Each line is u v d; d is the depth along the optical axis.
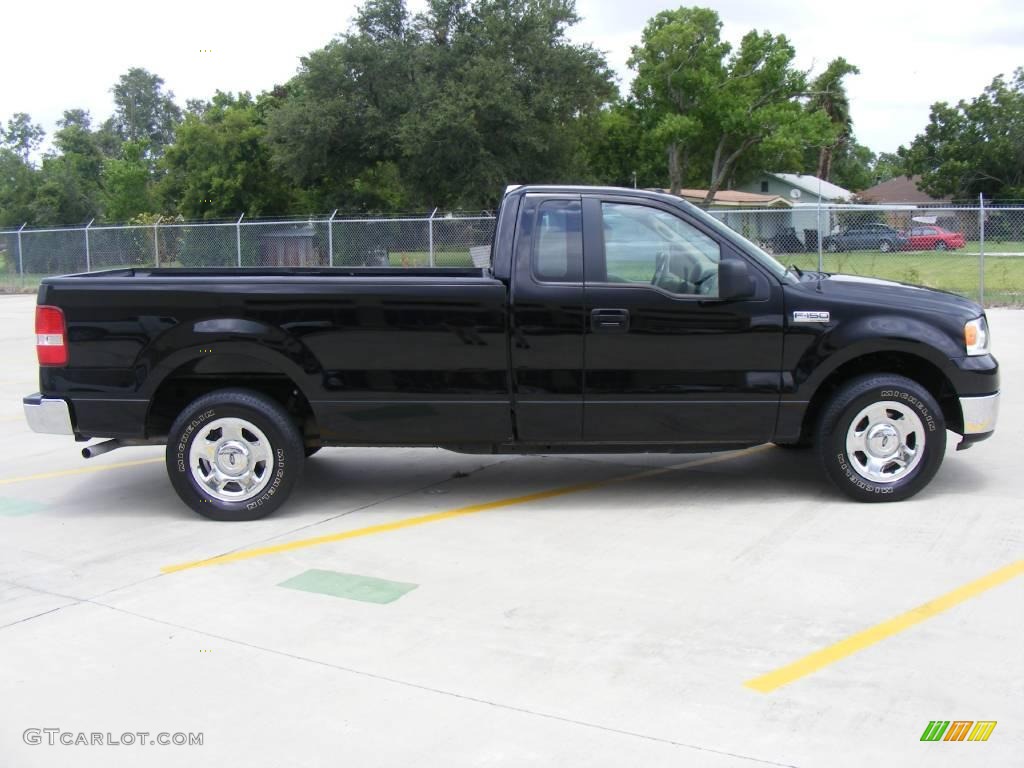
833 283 6.23
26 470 7.74
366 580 5.06
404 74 38.22
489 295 5.91
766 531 5.65
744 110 53.06
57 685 3.96
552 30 37.97
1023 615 4.37
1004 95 60.00
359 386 6.00
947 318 6.01
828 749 3.32
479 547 5.54
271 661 4.13
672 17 54.34
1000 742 3.34
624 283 5.95
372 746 3.43
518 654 4.12
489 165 35.44
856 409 6.00
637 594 4.75
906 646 4.09
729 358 5.95
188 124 46.56
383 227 22.91
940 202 61.75
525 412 6.01
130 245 27.22
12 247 28.66
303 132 37.38
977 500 6.13
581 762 3.28
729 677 3.86
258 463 6.17
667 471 7.20
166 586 5.05
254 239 24.86
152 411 6.38
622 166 60.34
